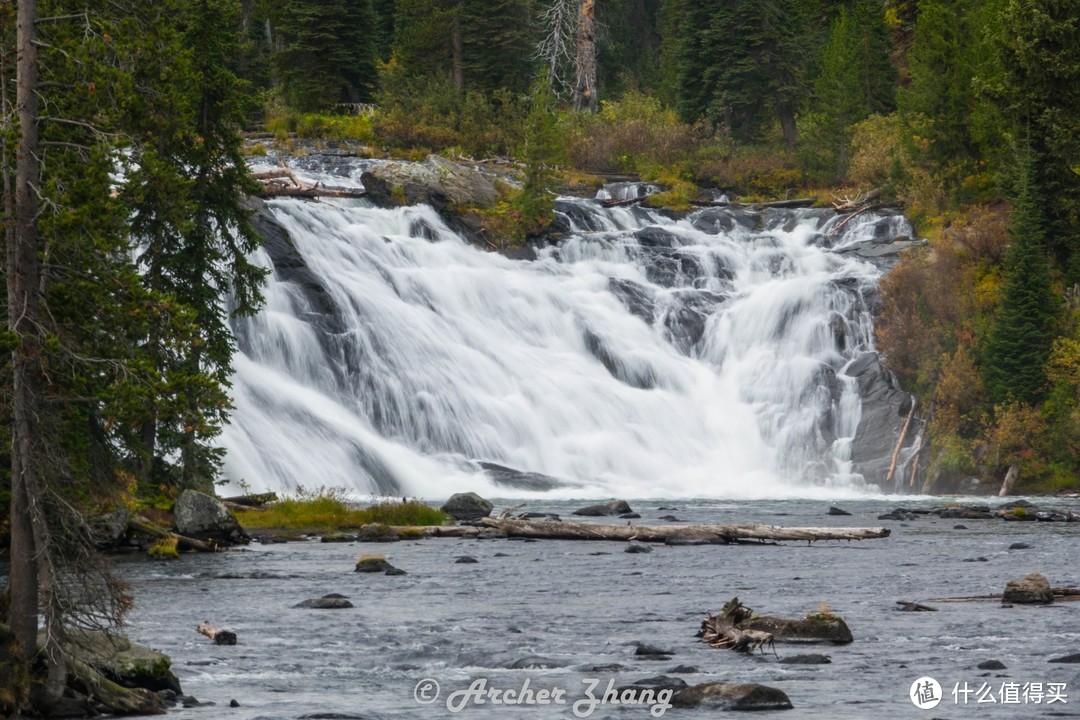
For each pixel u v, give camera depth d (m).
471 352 69.62
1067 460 65.00
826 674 17.81
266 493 46.75
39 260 15.13
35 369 14.73
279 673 18.16
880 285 75.56
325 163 93.38
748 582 28.30
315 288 66.31
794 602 25.11
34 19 15.24
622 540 38.19
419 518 42.59
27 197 14.93
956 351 69.94
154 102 17.11
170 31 17.11
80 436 17.48
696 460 69.44
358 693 16.81
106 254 15.77
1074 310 71.12
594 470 66.56
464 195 85.56
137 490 36.81
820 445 69.94
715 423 71.94
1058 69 77.06
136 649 16.80
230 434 54.94
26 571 14.74
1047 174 76.69
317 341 64.44
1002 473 65.94
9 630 14.71
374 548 35.97
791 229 93.12
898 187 91.44
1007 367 67.56
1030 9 78.88
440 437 65.12
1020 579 27.05
